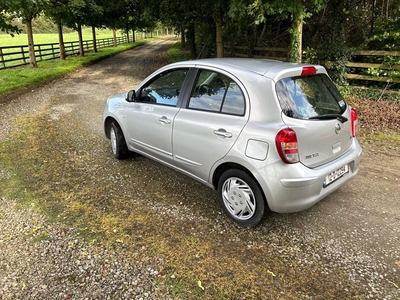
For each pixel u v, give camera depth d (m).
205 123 3.05
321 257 2.60
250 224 2.94
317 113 2.80
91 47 31.64
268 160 2.60
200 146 3.13
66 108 8.29
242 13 7.91
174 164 3.61
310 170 2.65
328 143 2.84
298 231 2.95
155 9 13.95
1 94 9.55
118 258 2.58
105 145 5.36
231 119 2.87
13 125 6.63
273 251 2.68
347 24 10.52
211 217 3.18
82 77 14.40
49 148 5.21
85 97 9.84
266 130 2.61
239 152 2.77
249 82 2.80
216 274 2.41
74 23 22.45
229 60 3.34
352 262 2.54
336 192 3.67
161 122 3.57
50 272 2.43
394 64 8.34
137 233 2.92
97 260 2.56
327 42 9.63
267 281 2.34
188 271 2.44
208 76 3.18
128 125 4.20
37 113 7.72
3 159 4.71
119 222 3.09
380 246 2.73
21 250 2.68
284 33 12.26
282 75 2.74
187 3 12.38
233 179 2.98
